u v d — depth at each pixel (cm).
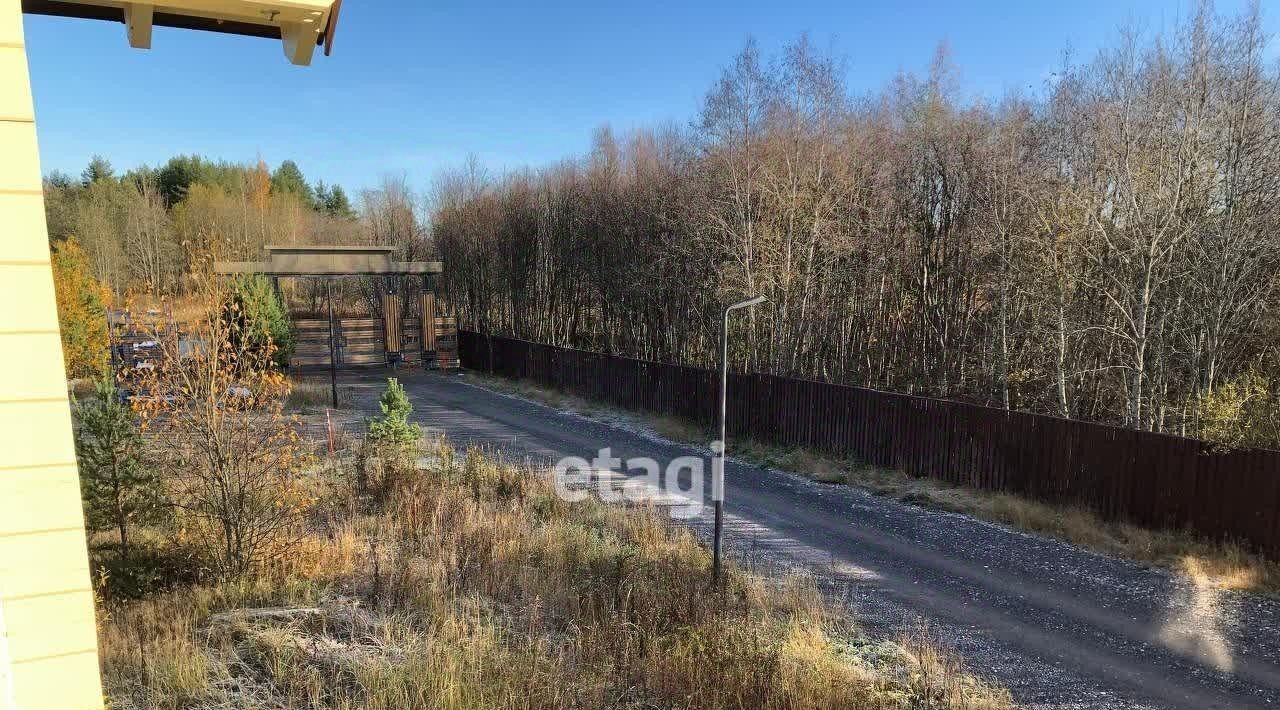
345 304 4900
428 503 1091
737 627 744
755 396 1855
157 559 806
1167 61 1588
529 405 2394
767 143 2131
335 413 2078
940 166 2144
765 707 580
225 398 798
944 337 2044
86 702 199
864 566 1041
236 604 688
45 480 188
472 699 509
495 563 857
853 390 1622
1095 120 1708
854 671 700
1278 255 1421
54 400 188
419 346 3069
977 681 721
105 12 240
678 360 2586
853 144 2195
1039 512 1236
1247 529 1041
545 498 1245
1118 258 1570
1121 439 1191
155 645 538
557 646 654
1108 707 681
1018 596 939
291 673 526
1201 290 1467
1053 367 1752
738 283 2147
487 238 3531
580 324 3356
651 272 2608
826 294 2189
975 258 1947
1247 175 1487
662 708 568
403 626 652
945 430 1456
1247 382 1273
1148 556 1061
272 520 822
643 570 879
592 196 3006
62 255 2261
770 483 1500
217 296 800
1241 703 691
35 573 189
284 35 251
